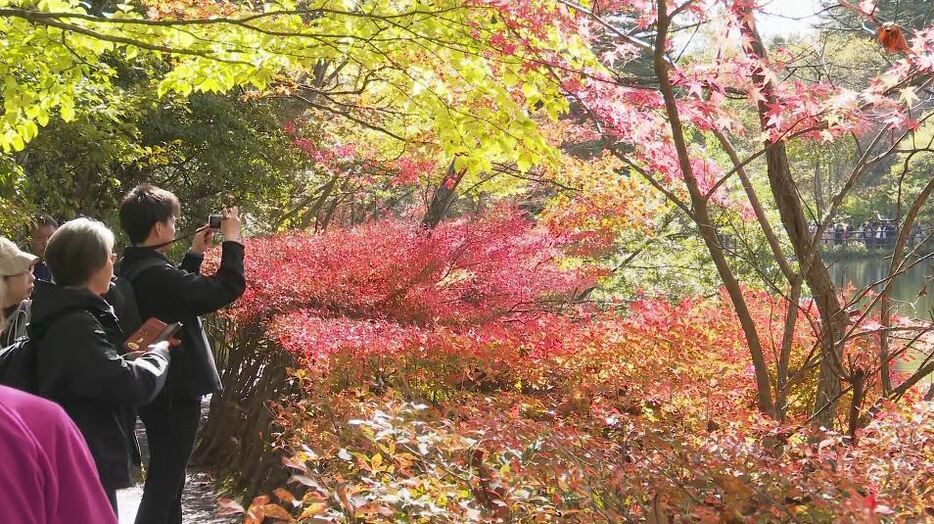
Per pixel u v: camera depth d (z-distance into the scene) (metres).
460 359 4.81
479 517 2.40
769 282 4.07
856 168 4.14
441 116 6.12
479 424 3.06
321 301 7.57
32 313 3.26
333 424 3.32
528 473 2.59
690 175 3.74
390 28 5.83
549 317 6.58
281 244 8.55
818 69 4.36
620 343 5.45
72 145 12.05
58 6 6.31
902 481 2.83
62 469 1.37
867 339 4.93
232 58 6.22
